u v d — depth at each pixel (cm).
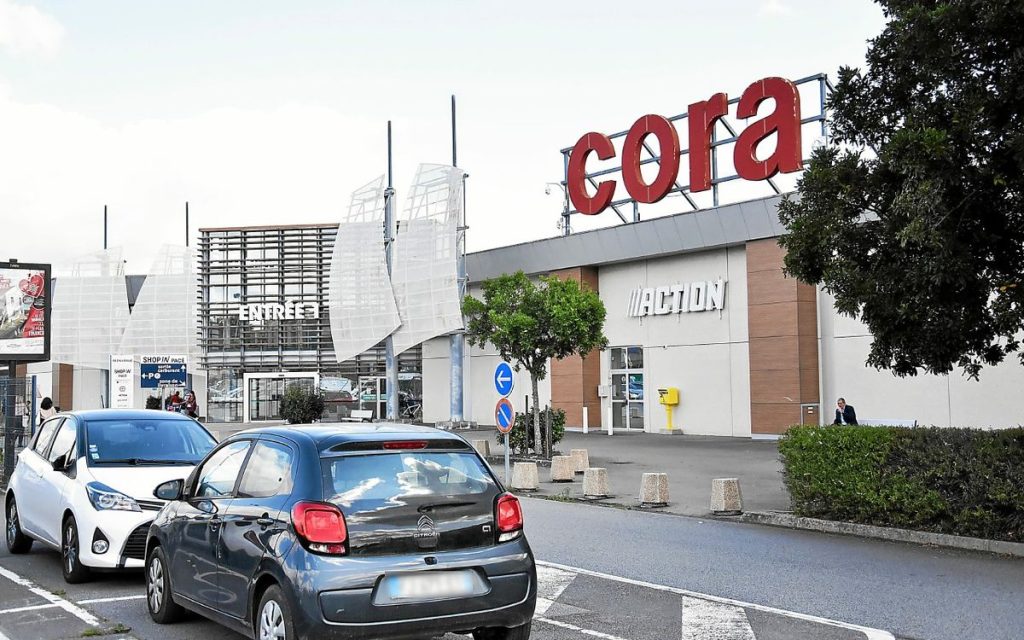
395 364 4291
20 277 2236
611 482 1855
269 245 4741
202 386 4841
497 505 607
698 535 1209
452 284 4009
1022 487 1041
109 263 5191
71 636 707
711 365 3095
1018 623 735
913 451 1148
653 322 3306
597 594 848
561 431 2420
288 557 561
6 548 1127
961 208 1030
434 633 565
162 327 4875
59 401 5375
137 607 808
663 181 3161
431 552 573
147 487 907
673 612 778
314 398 4116
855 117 1217
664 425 3250
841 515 1234
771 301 2844
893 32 1173
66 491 937
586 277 3519
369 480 583
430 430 643
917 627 725
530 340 2242
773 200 2781
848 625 730
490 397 4075
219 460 711
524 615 597
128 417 1031
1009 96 1036
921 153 1009
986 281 1070
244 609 605
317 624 541
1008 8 1014
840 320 2739
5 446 1777
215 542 648
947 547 1093
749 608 791
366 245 4369
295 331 4719
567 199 3659
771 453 2411
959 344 1100
